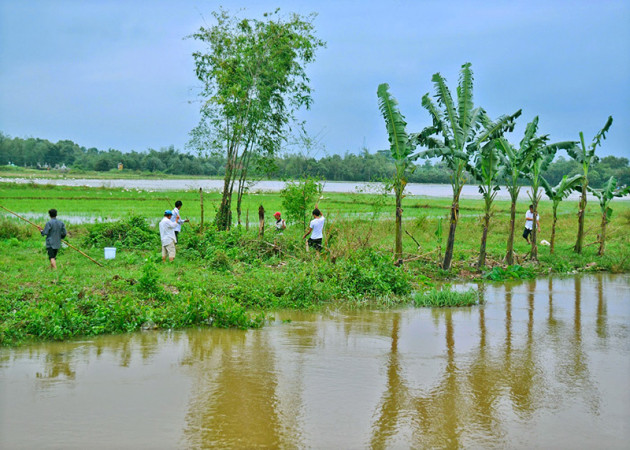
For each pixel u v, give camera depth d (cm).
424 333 899
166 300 1023
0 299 927
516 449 488
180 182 9019
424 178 13988
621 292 1321
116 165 14500
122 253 1552
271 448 480
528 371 706
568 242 2380
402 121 1471
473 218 3422
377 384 649
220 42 2012
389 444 493
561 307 1131
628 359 765
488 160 1611
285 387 632
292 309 1080
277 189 7281
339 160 10119
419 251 1747
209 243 1588
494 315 1049
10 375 655
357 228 1864
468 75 1515
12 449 466
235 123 1975
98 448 472
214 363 716
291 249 1591
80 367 689
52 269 1262
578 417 561
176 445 481
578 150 1905
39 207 3259
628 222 3186
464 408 580
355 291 1205
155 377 657
